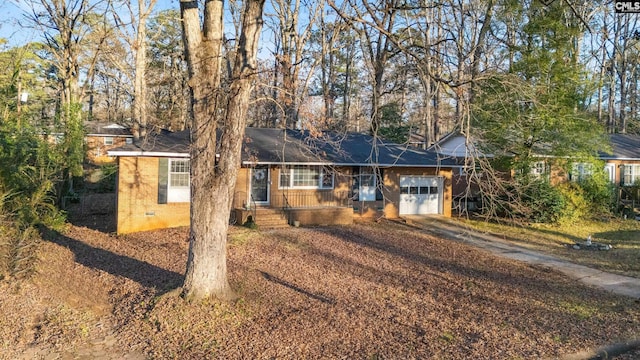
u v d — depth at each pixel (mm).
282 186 19234
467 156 7887
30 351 6996
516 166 19766
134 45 19688
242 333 7605
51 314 8445
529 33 18578
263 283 10383
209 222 8547
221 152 8375
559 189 21578
